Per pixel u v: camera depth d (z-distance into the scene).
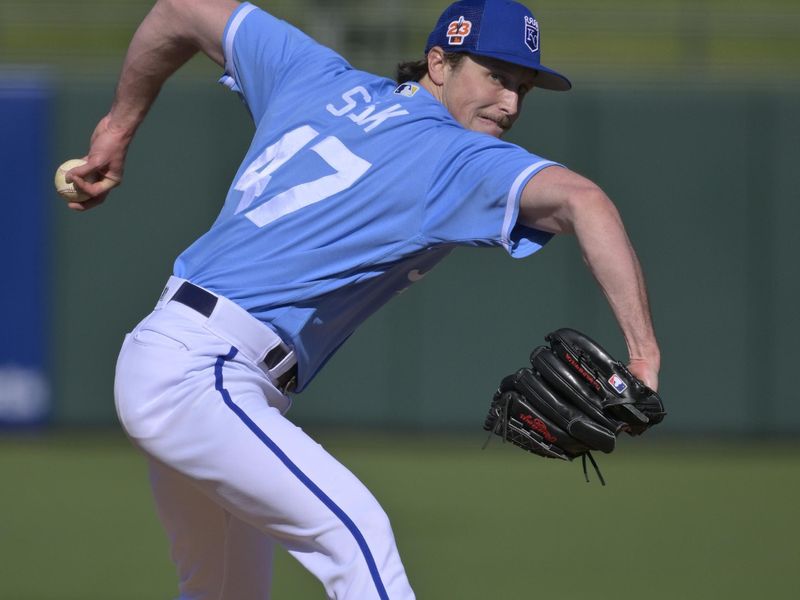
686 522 22.66
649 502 24.50
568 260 29.47
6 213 29.61
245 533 10.80
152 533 21.34
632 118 29.39
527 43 10.34
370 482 25.98
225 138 29.58
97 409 30.20
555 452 9.58
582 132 29.47
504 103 10.51
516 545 20.66
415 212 9.55
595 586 17.92
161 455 9.75
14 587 17.66
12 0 39.16
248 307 10.00
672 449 30.08
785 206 29.39
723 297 29.59
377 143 9.85
